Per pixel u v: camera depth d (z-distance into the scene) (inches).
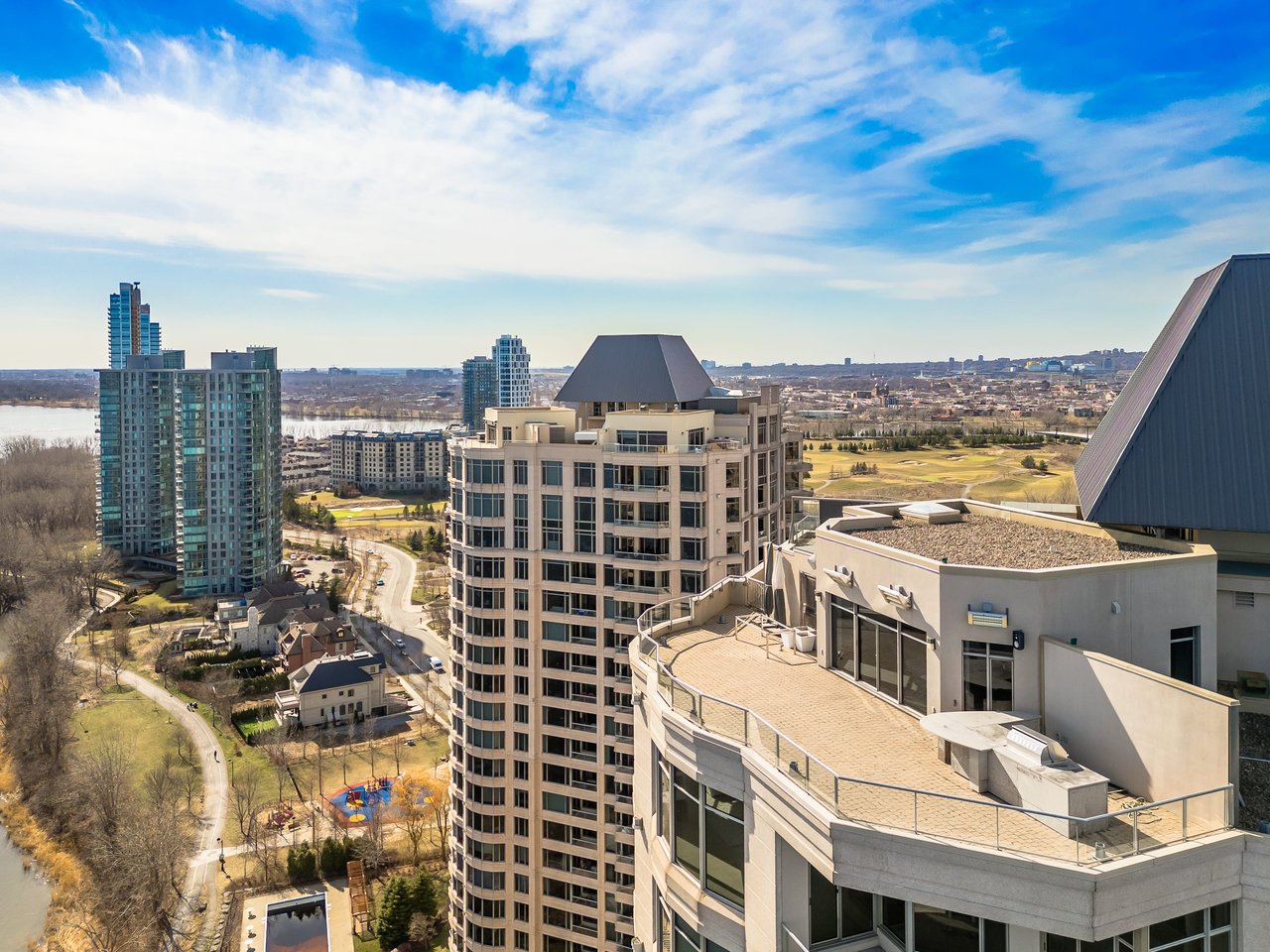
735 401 2874.0
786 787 719.7
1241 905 633.0
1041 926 607.5
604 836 2476.6
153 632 6742.1
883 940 729.6
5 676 5255.9
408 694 5797.2
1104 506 1034.1
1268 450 985.5
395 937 3201.3
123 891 3265.3
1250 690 944.3
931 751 828.0
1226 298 1083.3
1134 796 717.3
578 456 2492.6
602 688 2480.3
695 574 2433.6
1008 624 814.5
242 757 4766.2
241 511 7795.3
